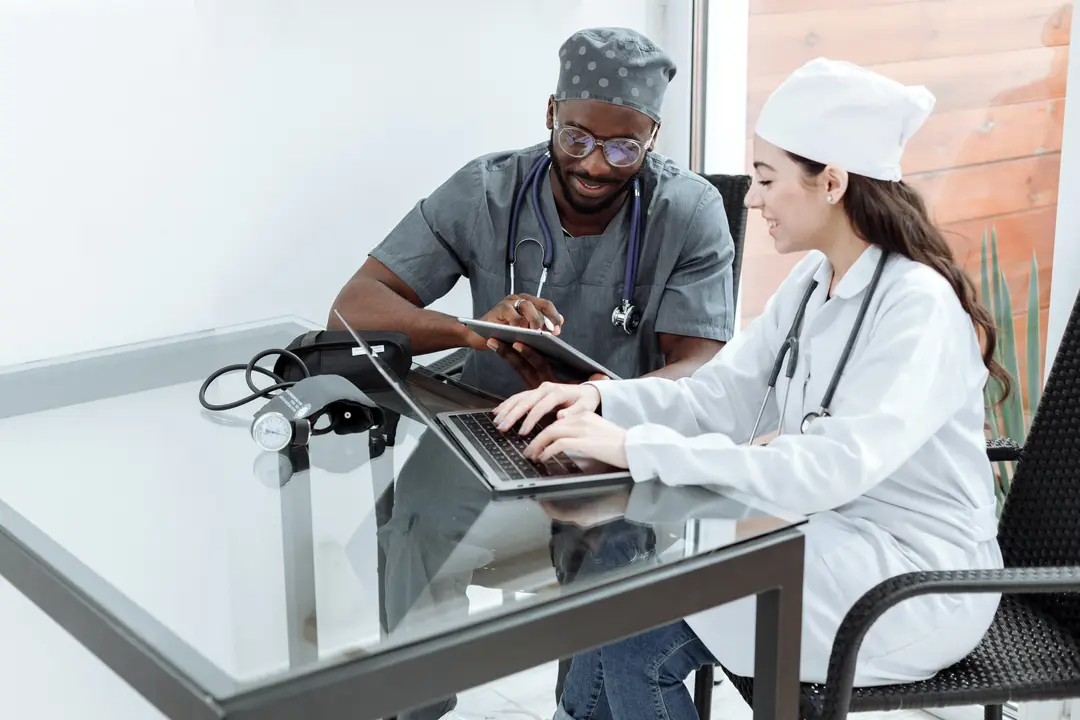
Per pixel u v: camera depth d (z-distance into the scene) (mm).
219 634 1016
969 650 1478
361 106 2311
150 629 1022
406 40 2338
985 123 2143
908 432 1408
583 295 2107
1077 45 1876
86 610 1082
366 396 1620
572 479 1376
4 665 1942
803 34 2504
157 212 2084
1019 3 2047
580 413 1538
